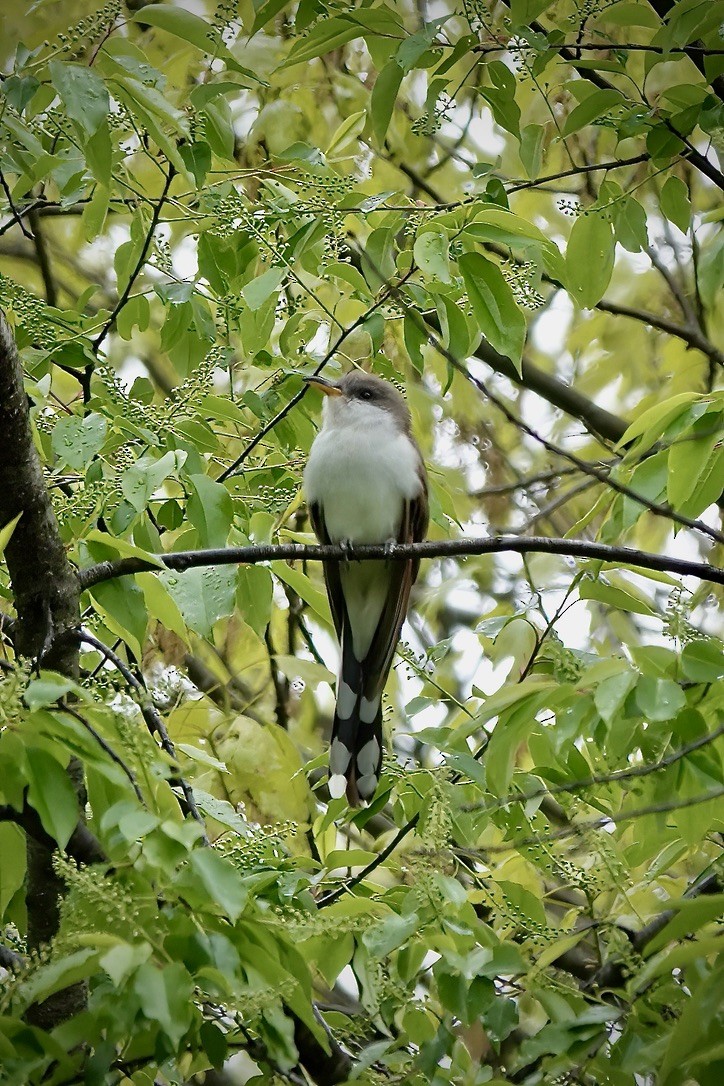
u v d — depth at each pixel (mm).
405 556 8133
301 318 10445
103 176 8070
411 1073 6664
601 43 11047
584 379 14492
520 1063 6566
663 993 6605
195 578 7691
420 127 9281
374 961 6715
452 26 11664
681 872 9273
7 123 8359
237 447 11680
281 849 7797
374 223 10109
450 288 8688
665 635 7207
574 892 9148
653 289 14273
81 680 7188
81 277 14641
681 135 9250
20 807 5953
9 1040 5547
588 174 12781
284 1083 6965
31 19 9891
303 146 9742
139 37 11312
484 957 6715
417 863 6898
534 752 8109
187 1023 5383
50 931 7133
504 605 12289
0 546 5852
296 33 9320
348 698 10602
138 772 6055
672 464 7625
